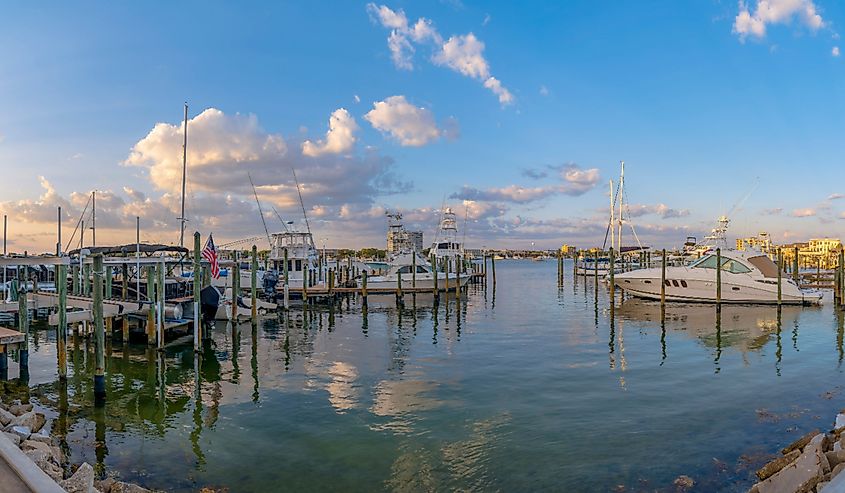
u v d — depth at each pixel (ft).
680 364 65.62
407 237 226.99
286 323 107.86
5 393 52.70
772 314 111.86
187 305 87.04
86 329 81.46
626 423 43.65
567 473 34.30
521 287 216.74
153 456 38.04
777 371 61.87
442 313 124.06
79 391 55.72
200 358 71.05
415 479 33.83
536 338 85.25
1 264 53.57
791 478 27.55
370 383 57.52
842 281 117.91
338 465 36.09
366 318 116.26
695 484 32.50
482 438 40.63
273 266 159.43
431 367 64.90
